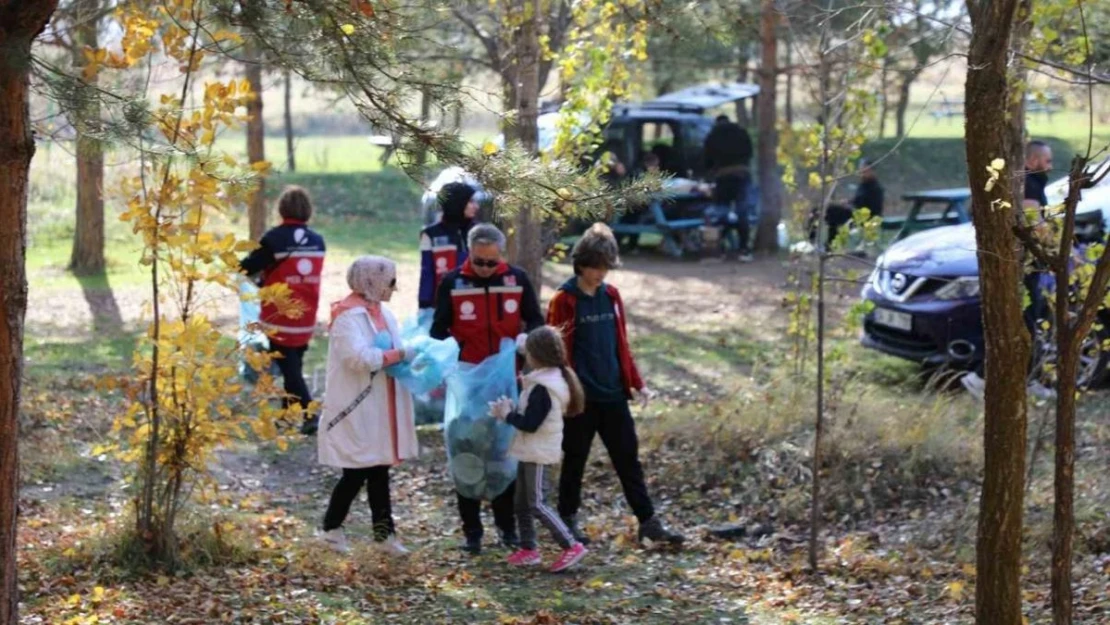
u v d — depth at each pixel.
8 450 4.67
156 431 6.59
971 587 6.69
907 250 11.38
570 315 7.25
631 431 7.46
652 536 7.61
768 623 6.25
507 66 9.78
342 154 39.28
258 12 5.20
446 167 5.09
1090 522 7.34
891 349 11.18
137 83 6.09
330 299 17.17
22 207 4.66
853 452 8.65
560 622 6.18
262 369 6.71
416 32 5.26
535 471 6.96
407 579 6.86
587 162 10.69
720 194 20.97
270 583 6.63
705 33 7.37
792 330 10.30
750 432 9.13
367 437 6.91
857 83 8.10
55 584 6.41
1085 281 6.38
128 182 6.44
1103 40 6.85
